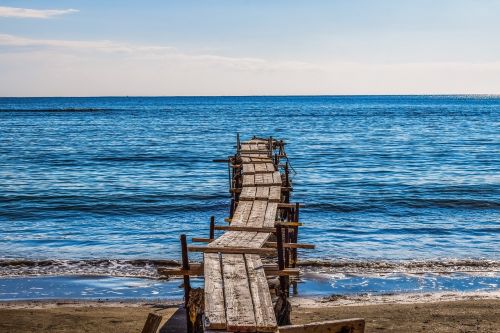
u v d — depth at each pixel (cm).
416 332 1419
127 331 1434
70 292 1786
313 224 2852
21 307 1634
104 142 7625
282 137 8425
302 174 4756
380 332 1417
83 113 16375
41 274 1977
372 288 1838
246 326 859
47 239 2539
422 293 1786
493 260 2194
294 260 1789
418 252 2317
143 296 1753
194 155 6131
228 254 1222
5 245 2422
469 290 1820
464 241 2512
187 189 3962
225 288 1010
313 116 14725
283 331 820
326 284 1875
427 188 3997
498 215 3098
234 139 8088
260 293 990
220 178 4528
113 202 3450
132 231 2714
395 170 5003
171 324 1473
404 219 2991
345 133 9194
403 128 10350
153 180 4416
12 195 3675
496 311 1584
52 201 3475
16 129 10006
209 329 870
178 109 19725
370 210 3222
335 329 838
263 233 1430
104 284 1873
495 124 11494
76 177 4562
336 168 5150
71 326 1465
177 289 1828
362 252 2305
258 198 1891
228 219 1700
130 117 14225
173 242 2502
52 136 8550
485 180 4375
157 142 7638
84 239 2541
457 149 6744
